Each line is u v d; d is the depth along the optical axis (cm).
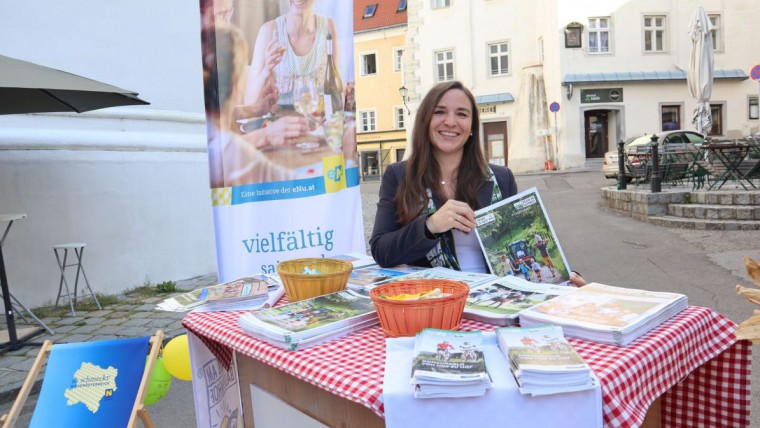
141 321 556
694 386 167
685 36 2398
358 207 328
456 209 209
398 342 135
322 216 325
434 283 165
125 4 722
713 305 512
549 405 109
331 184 325
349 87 323
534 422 110
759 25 2414
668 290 573
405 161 258
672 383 134
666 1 2384
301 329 150
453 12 2802
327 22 319
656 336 136
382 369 128
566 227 1020
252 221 327
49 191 634
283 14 317
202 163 790
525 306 162
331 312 166
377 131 3375
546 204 1361
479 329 153
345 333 155
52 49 655
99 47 697
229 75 321
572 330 138
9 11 621
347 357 138
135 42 733
